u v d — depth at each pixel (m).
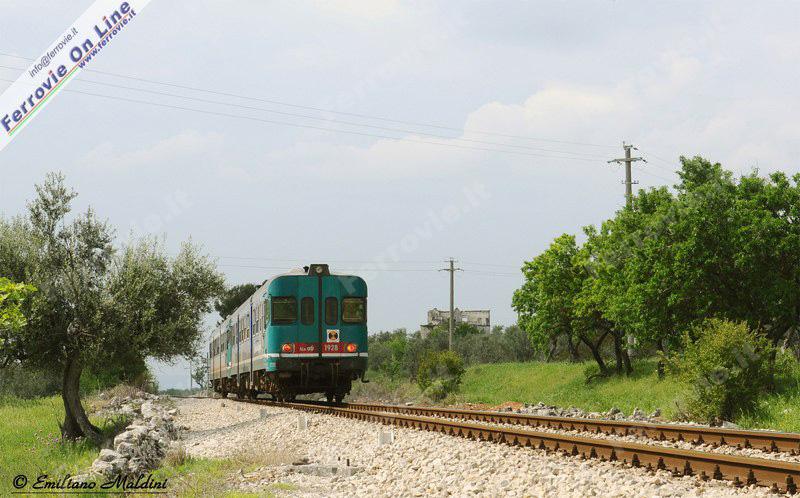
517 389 50.16
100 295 24.78
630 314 37.56
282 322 31.88
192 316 26.33
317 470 15.36
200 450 20.78
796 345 37.31
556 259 51.41
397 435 19.06
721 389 23.33
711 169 40.56
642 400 33.09
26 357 24.48
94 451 22.16
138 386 49.84
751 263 31.64
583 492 10.80
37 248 24.48
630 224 41.53
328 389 33.59
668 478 11.69
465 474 13.13
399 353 80.75
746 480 10.93
